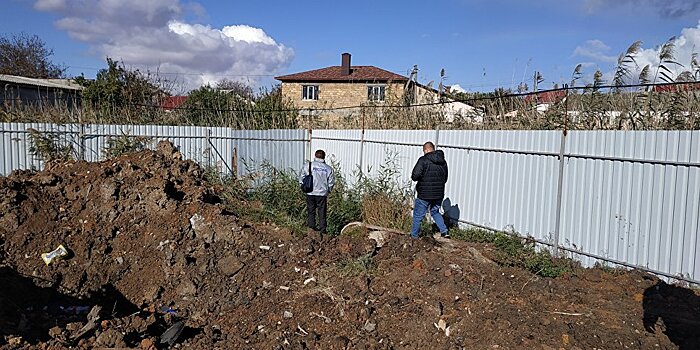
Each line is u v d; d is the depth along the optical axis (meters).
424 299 6.20
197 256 7.75
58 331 5.52
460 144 10.74
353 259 7.45
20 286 6.71
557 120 9.66
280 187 12.66
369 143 14.08
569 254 8.02
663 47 8.81
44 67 43.44
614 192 7.32
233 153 15.91
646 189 6.88
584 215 7.80
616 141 7.33
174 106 22.67
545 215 8.54
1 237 7.46
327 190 10.21
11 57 41.41
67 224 8.16
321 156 10.25
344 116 20.17
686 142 6.40
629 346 4.97
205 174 13.10
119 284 7.35
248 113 19.45
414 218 9.24
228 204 10.61
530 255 8.04
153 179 9.12
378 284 6.78
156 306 6.85
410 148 12.21
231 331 6.12
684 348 4.87
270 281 7.22
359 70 38.59
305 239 8.32
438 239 9.05
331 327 5.95
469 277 6.66
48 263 7.30
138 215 8.49
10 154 13.24
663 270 6.68
